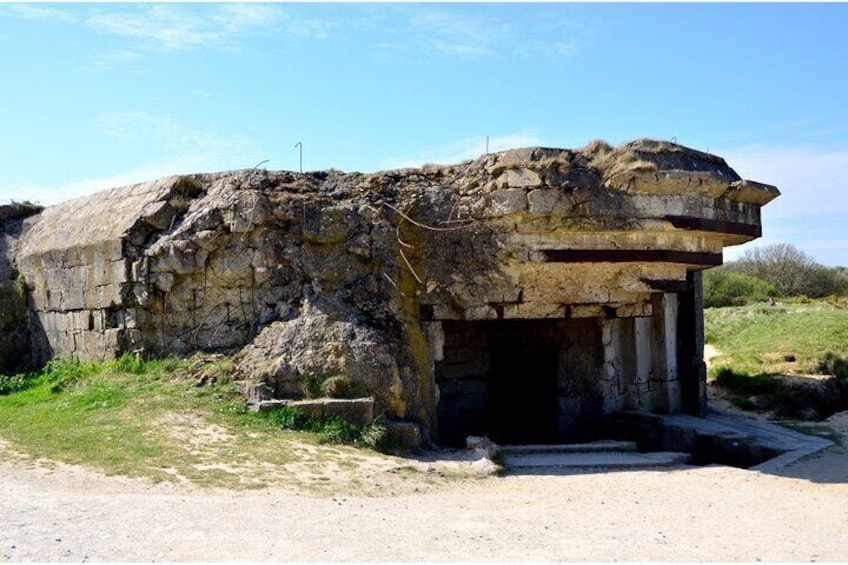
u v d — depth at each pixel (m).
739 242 16.48
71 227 16.77
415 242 14.60
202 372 13.43
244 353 13.55
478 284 14.43
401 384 13.30
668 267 15.35
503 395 18.42
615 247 14.42
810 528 8.70
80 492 8.88
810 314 26.70
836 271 47.56
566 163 13.85
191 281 14.27
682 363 17.73
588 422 16.91
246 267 14.16
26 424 12.09
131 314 14.35
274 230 14.32
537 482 11.19
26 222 18.86
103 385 13.41
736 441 14.37
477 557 7.03
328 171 15.28
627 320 16.98
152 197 15.13
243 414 12.21
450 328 17.91
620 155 14.02
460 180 14.62
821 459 13.01
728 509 9.63
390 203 14.66
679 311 17.86
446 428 17.69
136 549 6.86
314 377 12.88
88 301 15.38
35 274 17.19
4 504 8.21
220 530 7.56
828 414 18.52
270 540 7.30
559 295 14.76
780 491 10.78
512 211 13.80
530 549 7.39
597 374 16.80
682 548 7.64
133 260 14.46
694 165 14.69
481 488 10.62
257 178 14.70
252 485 9.53
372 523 8.12
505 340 18.22
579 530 8.29
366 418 12.38
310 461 10.71
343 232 14.30
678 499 10.19
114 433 11.34
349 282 14.20
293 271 14.22
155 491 9.06
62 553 6.68
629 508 9.56
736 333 26.17
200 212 14.45
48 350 16.83
